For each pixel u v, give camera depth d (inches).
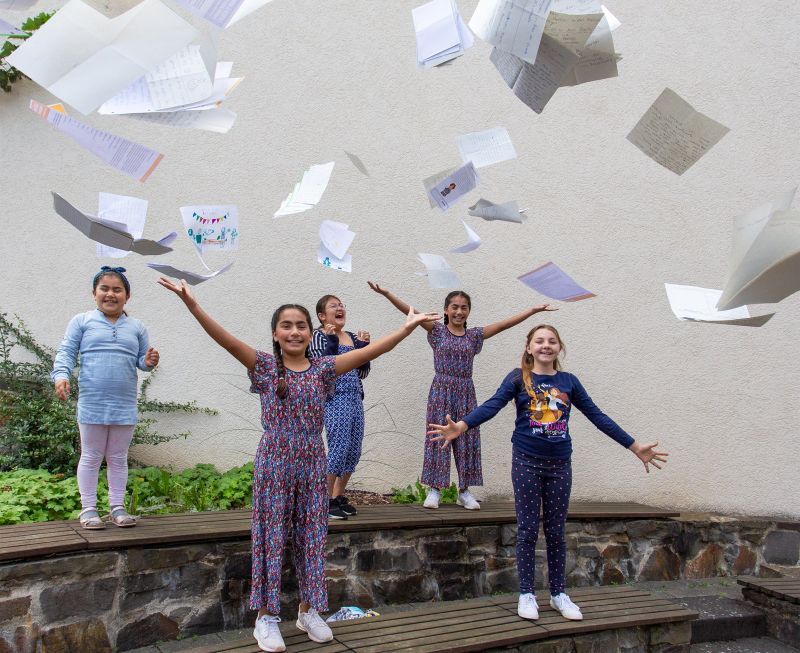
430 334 174.6
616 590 144.7
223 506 163.3
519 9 57.6
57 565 110.3
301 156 192.4
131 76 53.9
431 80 193.6
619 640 123.5
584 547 167.5
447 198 94.0
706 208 191.8
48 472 166.4
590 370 189.9
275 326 111.9
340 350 155.3
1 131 193.6
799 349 190.1
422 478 169.8
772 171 189.9
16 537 116.0
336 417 151.5
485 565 154.7
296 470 107.6
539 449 126.8
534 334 131.4
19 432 169.6
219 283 189.6
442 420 167.8
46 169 191.9
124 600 115.7
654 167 193.0
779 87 191.3
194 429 187.3
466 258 191.5
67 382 126.0
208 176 191.6
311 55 194.1
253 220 191.2
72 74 53.1
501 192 192.7
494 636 112.7
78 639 110.6
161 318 189.0
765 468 188.2
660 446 189.3
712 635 149.7
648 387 190.2
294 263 190.7
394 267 190.7
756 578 165.0
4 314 187.9
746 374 190.2
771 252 47.7
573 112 193.9
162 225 190.2
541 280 99.0
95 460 129.9
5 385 178.1
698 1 192.9
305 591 107.5
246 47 194.2
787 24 192.4
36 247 191.2
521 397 129.6
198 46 59.4
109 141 64.7
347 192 192.4
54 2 182.9
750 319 61.3
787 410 189.2
